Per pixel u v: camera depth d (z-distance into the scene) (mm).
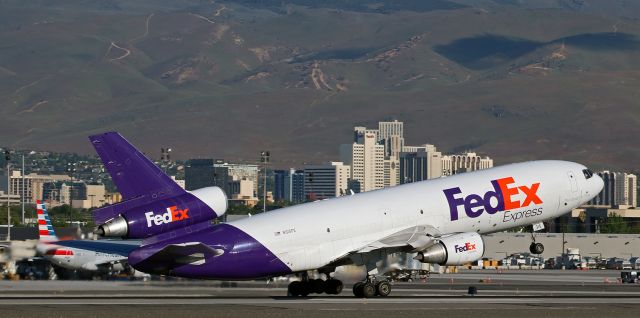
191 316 198250
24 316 196625
